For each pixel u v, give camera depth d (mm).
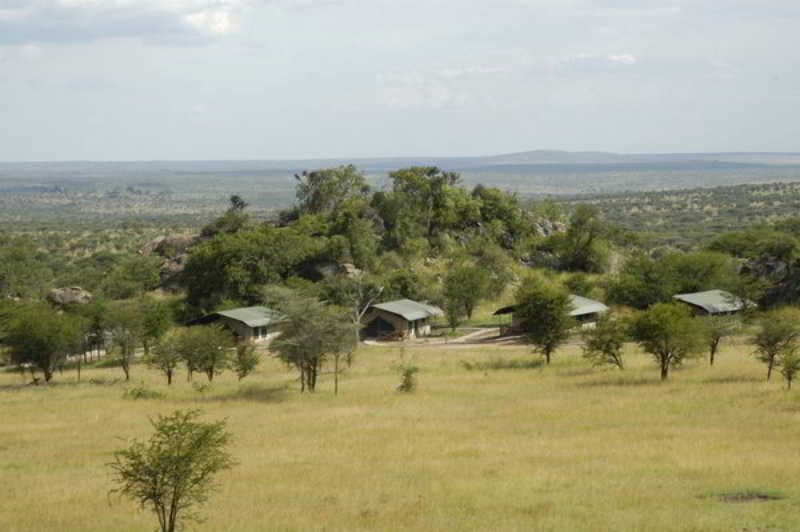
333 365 76625
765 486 28094
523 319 72062
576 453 35000
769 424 39906
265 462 35094
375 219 139250
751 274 112688
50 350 70375
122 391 62688
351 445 38438
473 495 28422
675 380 56625
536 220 156625
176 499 23469
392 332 102562
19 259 166625
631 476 30562
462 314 111000
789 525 23344
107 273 156000
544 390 55125
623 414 44219
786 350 54875
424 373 67938
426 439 39406
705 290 108500
